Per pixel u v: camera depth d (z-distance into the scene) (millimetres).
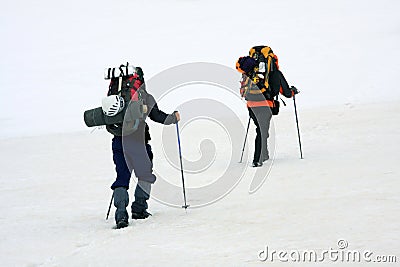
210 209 16281
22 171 27000
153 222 15438
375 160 21078
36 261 12688
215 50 72375
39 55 77438
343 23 81438
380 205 14531
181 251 12219
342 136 27672
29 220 17078
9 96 56406
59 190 21781
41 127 42844
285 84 23547
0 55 78500
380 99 40562
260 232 13172
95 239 14102
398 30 73312
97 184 22422
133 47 78375
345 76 52312
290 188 17828
